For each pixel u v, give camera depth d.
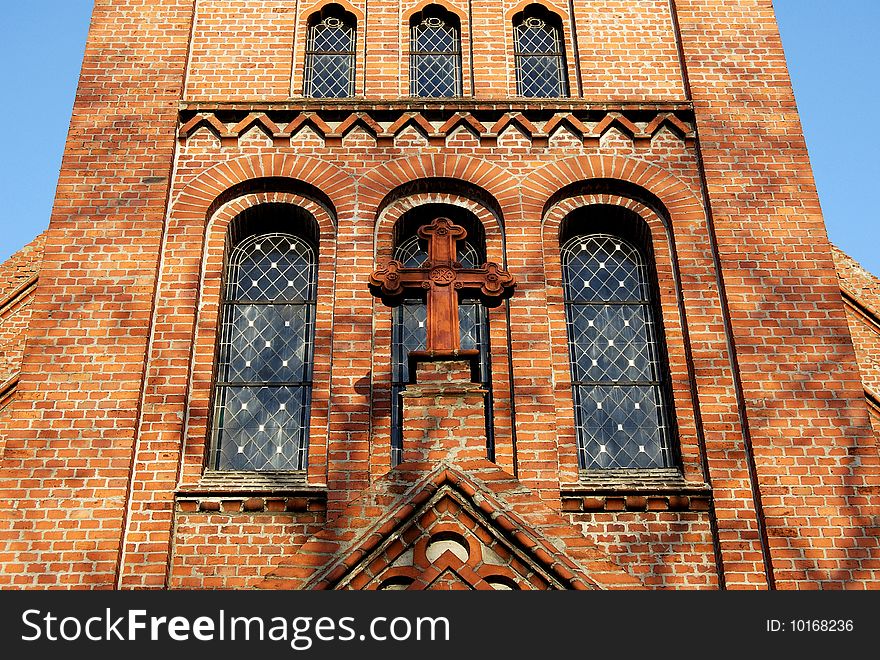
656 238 12.20
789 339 11.14
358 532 8.55
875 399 11.77
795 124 12.78
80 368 10.81
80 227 11.78
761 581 9.91
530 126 12.77
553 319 11.71
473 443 8.98
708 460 10.58
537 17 14.32
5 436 11.33
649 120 12.96
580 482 10.62
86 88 12.95
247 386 11.40
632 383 11.50
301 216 12.42
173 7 13.72
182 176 12.37
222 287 11.95
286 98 13.12
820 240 11.84
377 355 11.38
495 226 12.24
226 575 9.98
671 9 14.07
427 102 12.92
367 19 14.05
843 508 10.13
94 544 9.84
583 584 8.27
